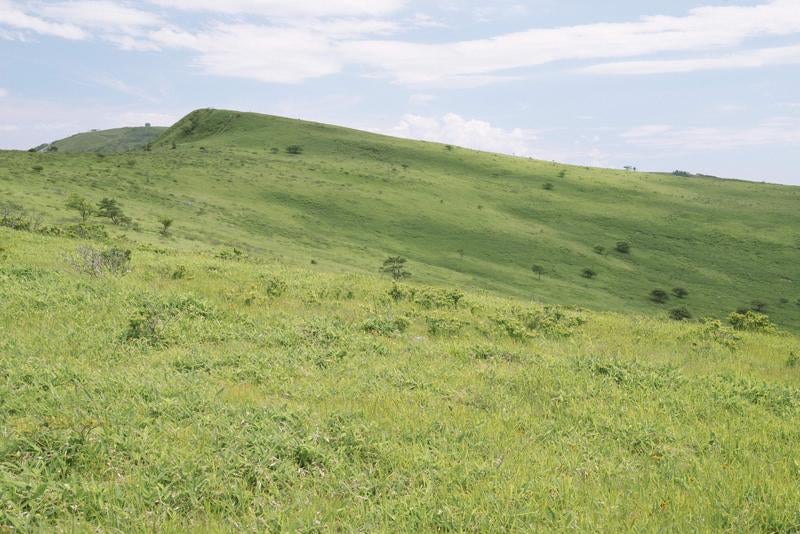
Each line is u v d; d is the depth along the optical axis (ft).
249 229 336.29
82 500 16.67
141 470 18.70
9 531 15.14
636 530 16.97
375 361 37.86
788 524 17.88
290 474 19.44
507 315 62.18
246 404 25.89
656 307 363.56
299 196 447.01
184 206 340.39
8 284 50.72
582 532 16.74
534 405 30.35
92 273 62.80
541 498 18.89
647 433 26.32
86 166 396.78
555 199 578.25
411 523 16.66
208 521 16.19
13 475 17.47
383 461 21.38
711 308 375.66
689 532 17.10
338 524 16.66
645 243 490.08
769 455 24.44
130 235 220.02
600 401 31.32
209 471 19.06
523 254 427.33
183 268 70.59
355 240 384.27
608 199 595.88
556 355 44.57
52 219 220.23
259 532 15.76
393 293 68.95
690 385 35.96
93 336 37.88
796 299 398.21
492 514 17.49
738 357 50.44
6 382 26.43
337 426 23.86
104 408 23.90
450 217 473.26
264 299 56.90
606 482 20.95
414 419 26.30
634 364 40.45
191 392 27.27
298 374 33.47
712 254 474.90
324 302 59.88
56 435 20.17
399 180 553.23
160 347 37.63
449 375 35.27
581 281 395.96
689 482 21.16
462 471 20.65
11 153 410.93
